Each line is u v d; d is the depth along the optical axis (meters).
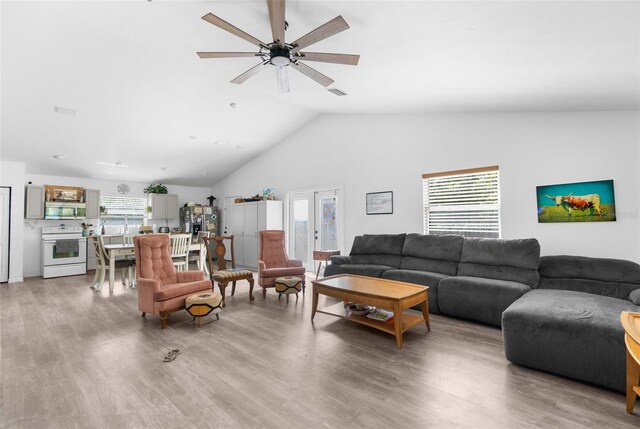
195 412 1.83
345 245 5.93
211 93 5.04
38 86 4.20
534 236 3.90
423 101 4.27
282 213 7.13
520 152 4.02
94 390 2.06
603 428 1.69
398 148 5.24
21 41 3.46
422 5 2.03
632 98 2.95
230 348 2.75
